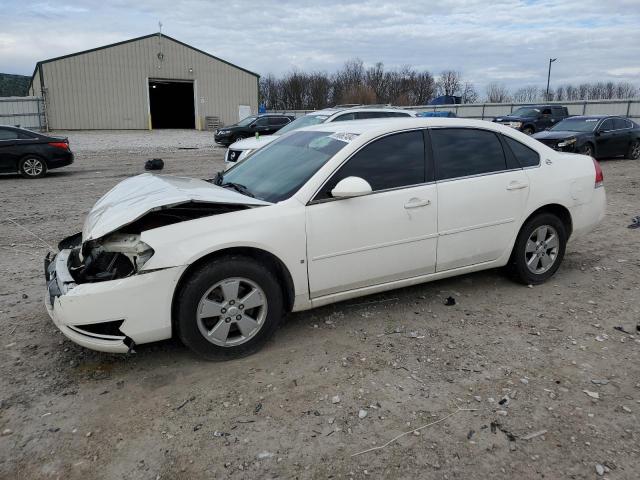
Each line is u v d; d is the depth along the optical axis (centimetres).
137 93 3972
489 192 443
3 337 395
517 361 355
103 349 328
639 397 311
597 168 521
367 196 391
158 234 331
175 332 352
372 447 270
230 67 4303
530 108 2716
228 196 366
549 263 498
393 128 415
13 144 1323
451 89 7806
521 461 258
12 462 262
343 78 7681
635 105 3434
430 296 471
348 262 389
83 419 296
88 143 2681
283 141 486
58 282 342
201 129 4253
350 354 366
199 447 271
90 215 384
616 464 255
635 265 562
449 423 288
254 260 354
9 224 785
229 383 331
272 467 256
